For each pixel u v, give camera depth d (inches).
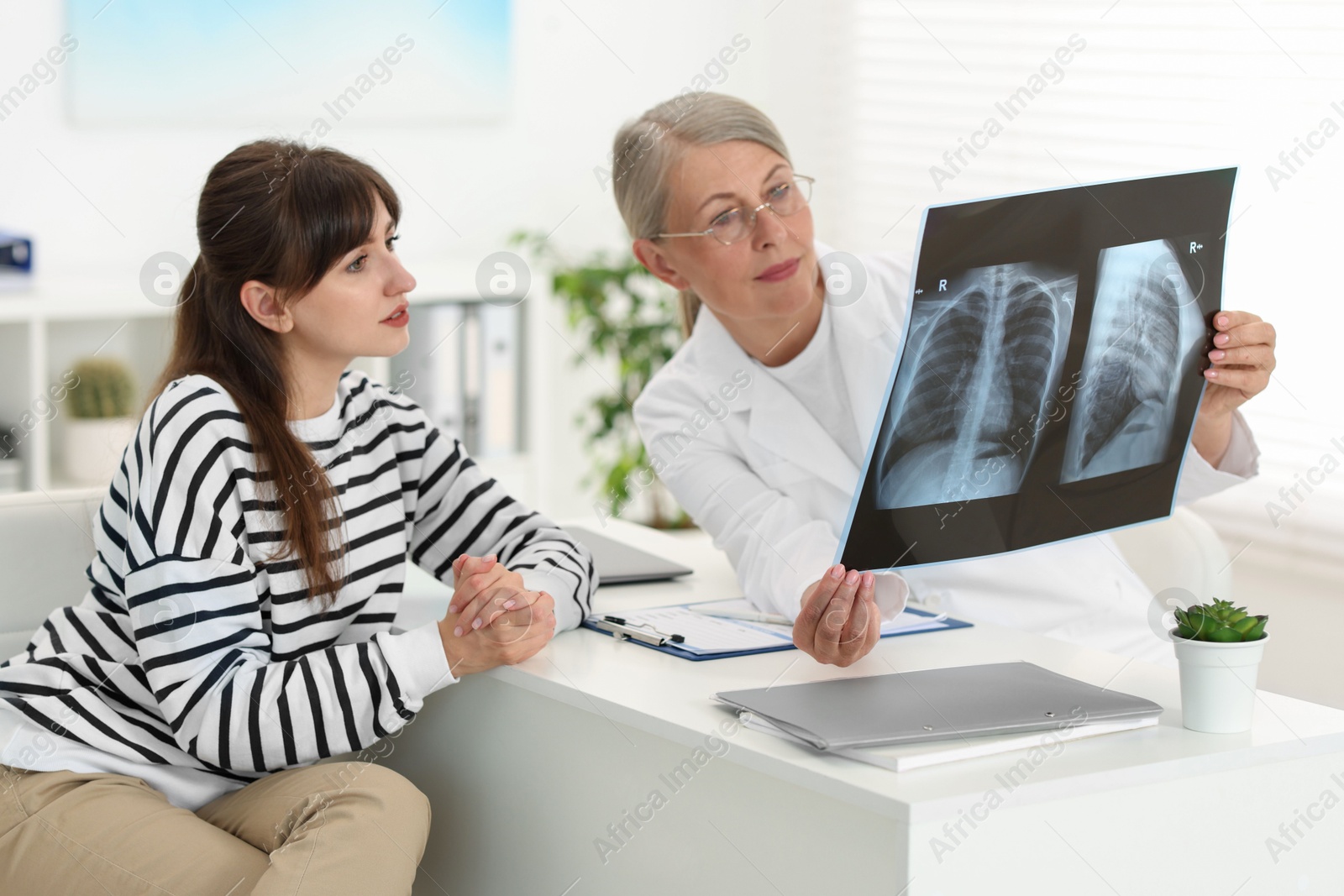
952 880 32.5
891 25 120.2
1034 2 104.0
